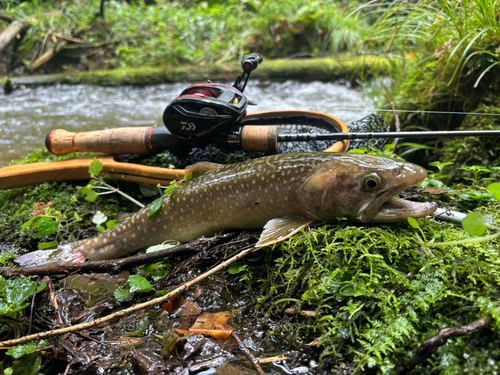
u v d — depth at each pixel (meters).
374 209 0.22
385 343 0.18
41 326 0.22
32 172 0.36
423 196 0.29
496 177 0.35
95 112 0.63
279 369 0.19
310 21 0.89
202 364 0.20
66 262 0.27
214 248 0.26
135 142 0.35
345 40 0.83
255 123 0.38
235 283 0.25
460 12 0.43
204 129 0.31
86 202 0.36
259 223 0.25
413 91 0.47
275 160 0.25
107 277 0.27
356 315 0.20
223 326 0.22
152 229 0.28
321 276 0.22
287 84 0.75
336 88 0.72
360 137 0.30
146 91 0.76
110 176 0.35
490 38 0.40
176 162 0.35
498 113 0.38
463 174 0.38
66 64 0.89
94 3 0.99
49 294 0.24
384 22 0.52
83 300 0.25
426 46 0.47
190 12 0.99
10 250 0.32
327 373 0.19
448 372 0.17
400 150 0.45
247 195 0.25
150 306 0.22
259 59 0.33
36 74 0.88
